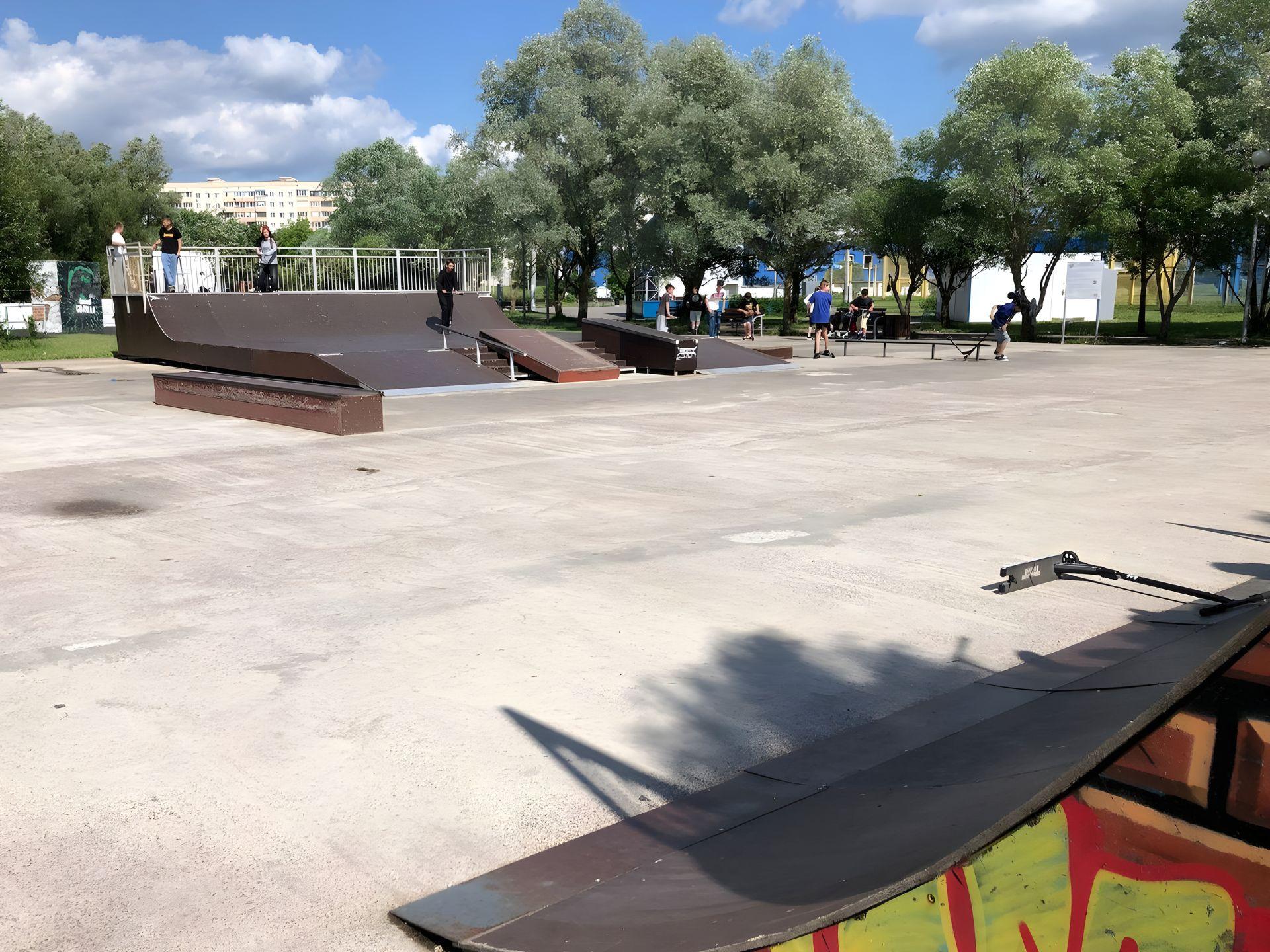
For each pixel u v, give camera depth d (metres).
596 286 78.94
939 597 5.40
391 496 8.15
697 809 3.13
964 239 33.72
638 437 11.45
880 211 34.72
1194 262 30.77
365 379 16.08
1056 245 32.22
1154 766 1.43
